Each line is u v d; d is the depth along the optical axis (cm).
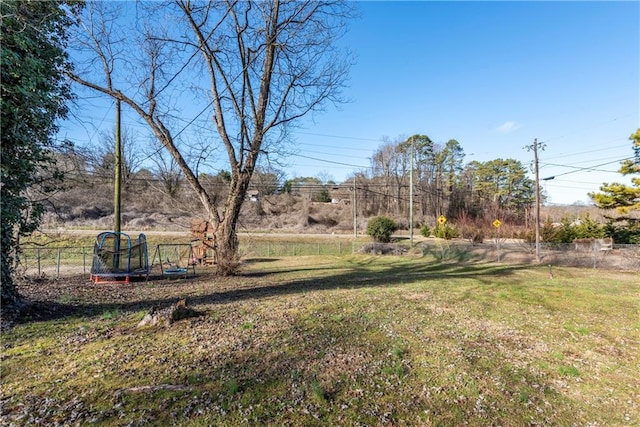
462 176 5069
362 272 1339
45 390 295
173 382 314
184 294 763
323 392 309
